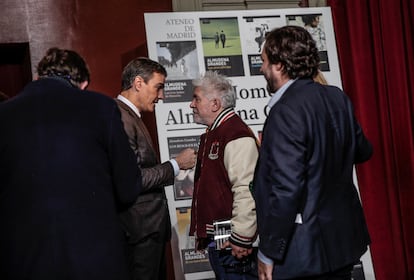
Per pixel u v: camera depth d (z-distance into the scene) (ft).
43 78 8.80
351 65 17.07
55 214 8.11
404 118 17.06
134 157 8.89
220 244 10.60
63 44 16.48
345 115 8.87
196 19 15.49
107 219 8.34
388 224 16.94
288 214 8.16
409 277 16.94
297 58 8.75
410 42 17.28
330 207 8.55
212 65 15.39
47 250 8.05
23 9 16.35
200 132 15.14
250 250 10.46
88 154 8.39
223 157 10.82
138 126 11.37
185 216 14.73
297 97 8.55
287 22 15.89
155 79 11.90
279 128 8.34
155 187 11.10
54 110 8.47
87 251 8.14
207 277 14.61
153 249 11.16
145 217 11.03
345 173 8.81
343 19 17.17
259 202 8.50
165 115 15.05
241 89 15.43
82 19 16.65
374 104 17.04
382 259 16.80
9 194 8.20
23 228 8.09
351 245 8.63
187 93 15.21
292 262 8.38
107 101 8.77
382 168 17.01
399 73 17.10
